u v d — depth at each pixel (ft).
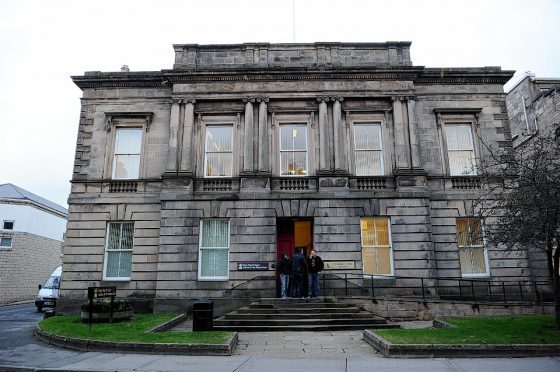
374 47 73.20
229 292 63.21
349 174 67.31
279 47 73.10
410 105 69.77
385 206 65.72
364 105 70.69
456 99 72.23
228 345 35.86
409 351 34.04
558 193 38.34
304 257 60.75
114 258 67.56
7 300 114.42
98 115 72.33
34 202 125.59
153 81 72.69
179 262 64.34
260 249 64.59
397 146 68.13
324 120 69.41
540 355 34.09
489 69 72.64
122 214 68.03
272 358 34.04
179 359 33.86
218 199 66.28
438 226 66.74
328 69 69.97
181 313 61.46
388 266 64.85
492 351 34.06
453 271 65.10
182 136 69.67
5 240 118.42
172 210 66.13
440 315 56.18
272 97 70.18
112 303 50.52
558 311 41.60
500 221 46.91
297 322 49.98
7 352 37.91
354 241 64.59
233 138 70.44
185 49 73.10
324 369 29.99
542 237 39.63
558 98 82.17
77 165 70.23
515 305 56.39
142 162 70.23
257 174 66.59
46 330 45.39
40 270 129.80
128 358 34.40
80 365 31.96
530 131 89.56
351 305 55.21
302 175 68.90
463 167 70.13
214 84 71.05
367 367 30.50
